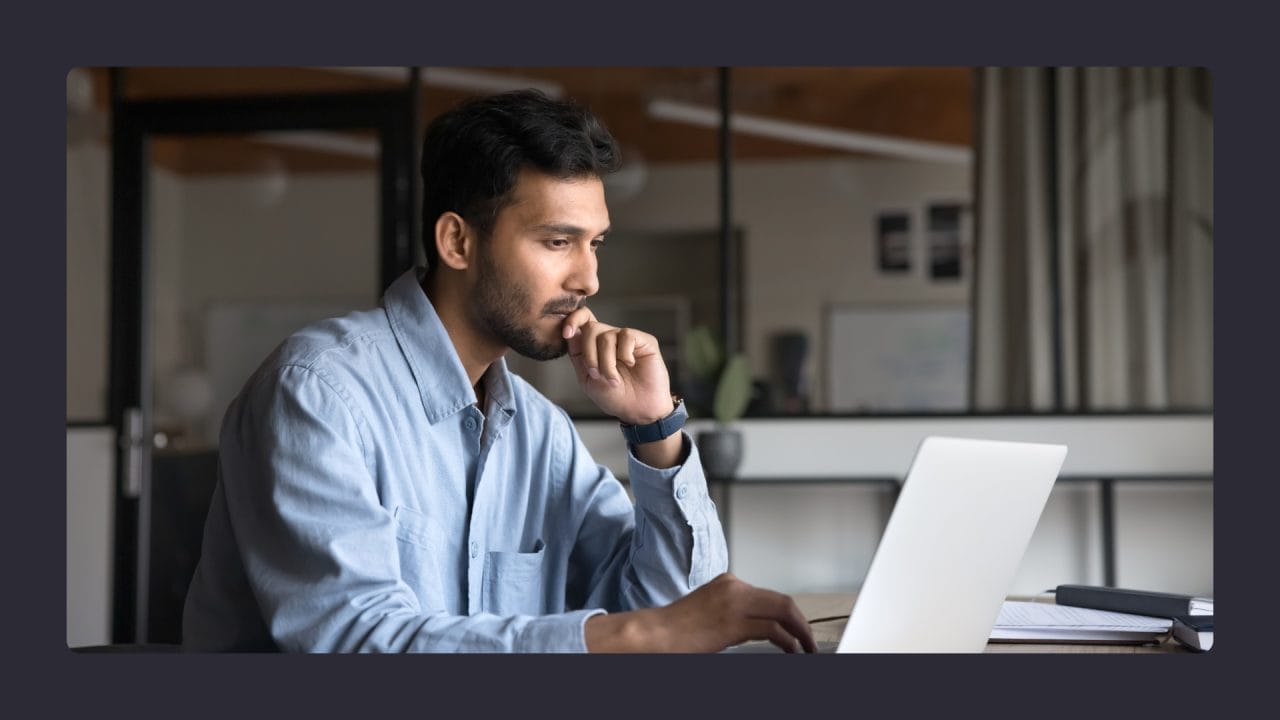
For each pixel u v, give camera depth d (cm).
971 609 113
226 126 394
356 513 116
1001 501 109
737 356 384
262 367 127
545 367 551
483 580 140
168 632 391
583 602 155
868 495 399
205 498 397
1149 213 392
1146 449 376
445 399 134
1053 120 396
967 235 610
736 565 401
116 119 396
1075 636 130
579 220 131
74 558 388
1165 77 392
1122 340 391
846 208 619
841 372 617
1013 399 396
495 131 129
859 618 100
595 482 154
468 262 132
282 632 112
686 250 636
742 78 534
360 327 132
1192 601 136
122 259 396
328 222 487
